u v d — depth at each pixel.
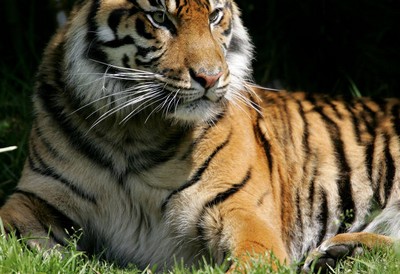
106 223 8.42
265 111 9.45
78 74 8.06
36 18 13.71
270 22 13.23
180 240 8.34
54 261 7.02
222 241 8.02
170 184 8.22
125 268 7.92
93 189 8.24
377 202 9.52
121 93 8.01
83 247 8.46
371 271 7.28
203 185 8.23
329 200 9.41
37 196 8.24
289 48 13.16
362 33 12.82
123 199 8.30
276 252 7.63
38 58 13.18
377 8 12.69
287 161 9.31
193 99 7.68
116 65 7.93
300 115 9.66
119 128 8.10
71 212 8.30
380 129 9.79
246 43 8.66
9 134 11.27
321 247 8.37
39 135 8.32
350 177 9.50
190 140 8.22
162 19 7.75
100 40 7.95
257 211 8.21
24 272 6.75
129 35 7.83
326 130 9.66
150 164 8.20
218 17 8.12
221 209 8.15
